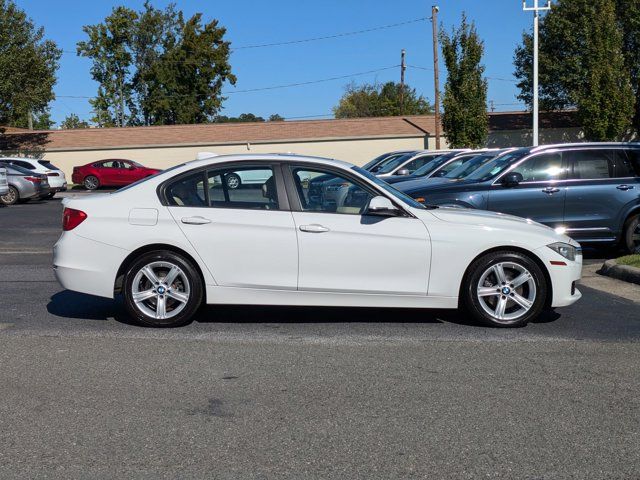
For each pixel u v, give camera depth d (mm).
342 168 6746
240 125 44188
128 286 6664
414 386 5121
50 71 39625
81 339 6340
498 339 6391
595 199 10562
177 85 55781
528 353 5953
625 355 5910
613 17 35688
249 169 6707
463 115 36875
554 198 10508
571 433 4305
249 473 3773
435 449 4070
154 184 6719
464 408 4699
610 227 10664
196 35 55594
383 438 4219
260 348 6074
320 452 4027
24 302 7918
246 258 6555
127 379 5250
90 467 3838
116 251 6594
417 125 42625
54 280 9367
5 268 10406
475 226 6652
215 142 41969
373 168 20312
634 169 10781
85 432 4301
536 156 10680
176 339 6348
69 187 39406
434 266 6586
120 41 56594
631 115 36156
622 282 9211
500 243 6617
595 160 10734
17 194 24391
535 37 29031
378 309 7547
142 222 6598
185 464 3875
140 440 4184
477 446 4113
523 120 41844
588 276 9664
